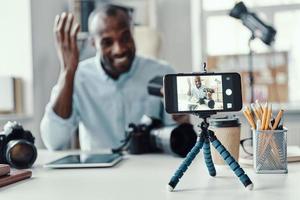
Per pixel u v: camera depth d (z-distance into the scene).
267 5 2.71
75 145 1.66
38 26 2.24
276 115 0.76
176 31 2.58
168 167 0.82
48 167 0.84
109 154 1.00
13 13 2.18
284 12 2.69
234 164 0.62
